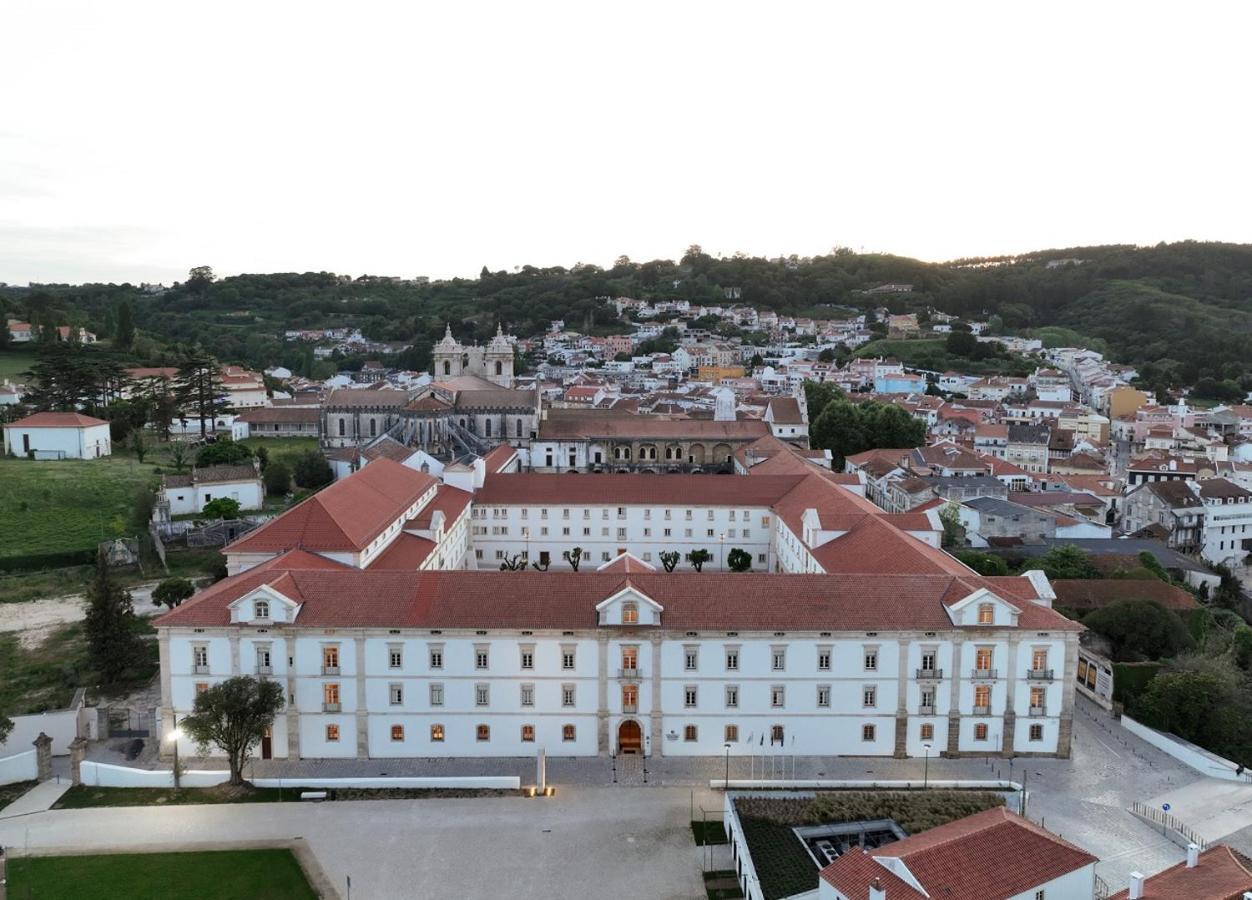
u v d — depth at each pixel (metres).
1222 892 51.44
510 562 153.00
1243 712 95.12
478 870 70.25
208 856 71.75
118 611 107.06
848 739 88.94
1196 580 151.25
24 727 90.50
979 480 193.25
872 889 54.22
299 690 87.50
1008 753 89.31
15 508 160.62
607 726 88.38
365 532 111.19
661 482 157.00
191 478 167.62
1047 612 89.12
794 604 88.56
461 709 87.94
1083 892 60.50
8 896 65.94
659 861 71.62
